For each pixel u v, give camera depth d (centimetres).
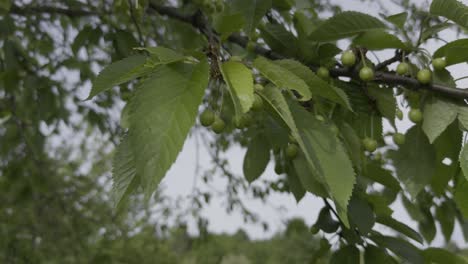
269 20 328
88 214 889
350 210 240
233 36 324
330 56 265
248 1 271
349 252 245
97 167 1011
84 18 478
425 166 258
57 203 793
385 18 237
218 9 355
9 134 587
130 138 135
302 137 182
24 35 494
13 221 803
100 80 165
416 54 245
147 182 128
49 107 453
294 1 310
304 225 677
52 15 488
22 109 544
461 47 223
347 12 237
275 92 165
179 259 1057
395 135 263
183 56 152
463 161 210
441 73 235
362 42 248
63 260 839
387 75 246
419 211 381
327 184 182
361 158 256
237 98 142
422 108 246
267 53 294
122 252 909
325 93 193
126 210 847
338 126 250
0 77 434
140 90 141
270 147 275
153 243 938
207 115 200
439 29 236
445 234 390
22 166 638
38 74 458
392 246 234
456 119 248
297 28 294
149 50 148
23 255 780
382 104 259
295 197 276
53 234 792
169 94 139
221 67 152
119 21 475
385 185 266
